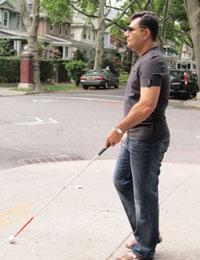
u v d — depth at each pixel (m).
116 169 3.76
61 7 39.47
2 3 47.97
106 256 3.88
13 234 4.35
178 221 4.80
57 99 21.70
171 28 54.56
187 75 24.81
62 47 58.78
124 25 51.97
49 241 4.18
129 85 3.56
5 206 5.29
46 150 9.35
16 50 47.47
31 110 16.47
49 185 6.32
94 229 4.51
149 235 3.59
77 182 6.48
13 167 7.78
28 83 27.31
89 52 65.12
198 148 9.81
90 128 12.38
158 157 3.52
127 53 62.69
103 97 23.67
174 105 20.75
